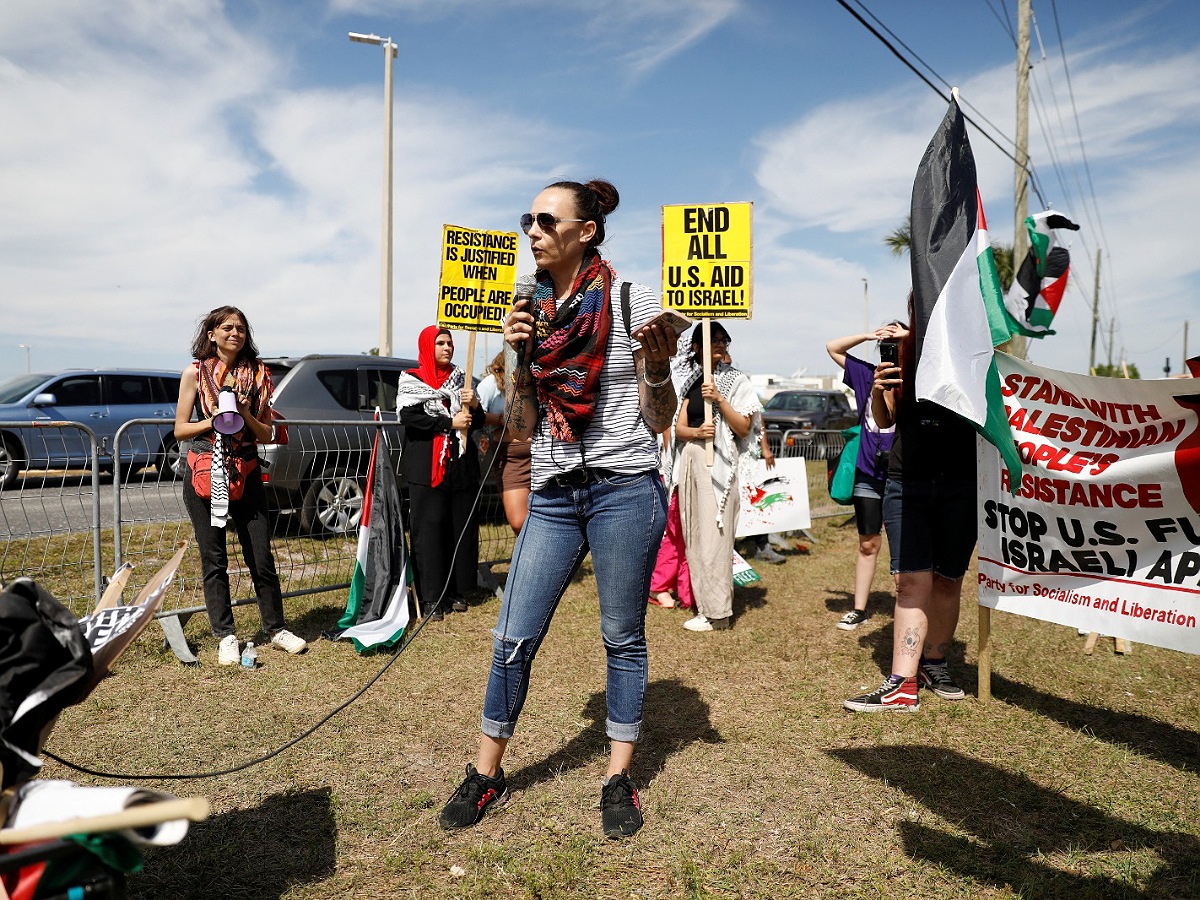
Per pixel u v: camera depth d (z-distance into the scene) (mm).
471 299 6281
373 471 5012
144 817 1356
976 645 4793
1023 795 2895
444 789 2922
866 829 2664
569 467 2574
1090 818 2734
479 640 4734
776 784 2977
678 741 3359
